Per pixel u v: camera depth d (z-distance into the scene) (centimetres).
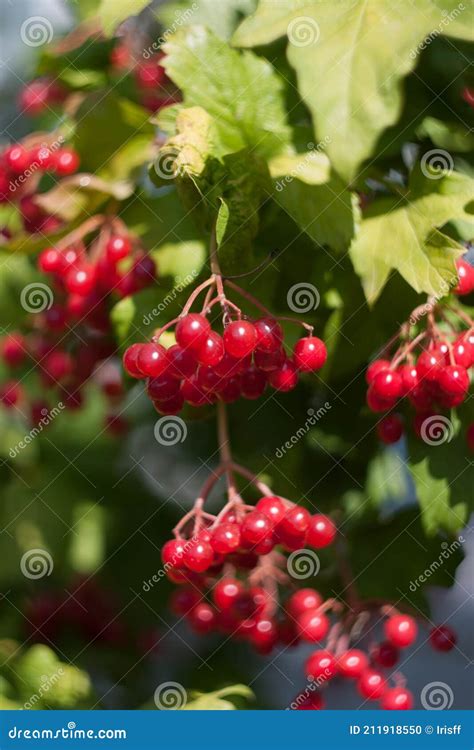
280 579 58
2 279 62
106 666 64
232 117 54
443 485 56
